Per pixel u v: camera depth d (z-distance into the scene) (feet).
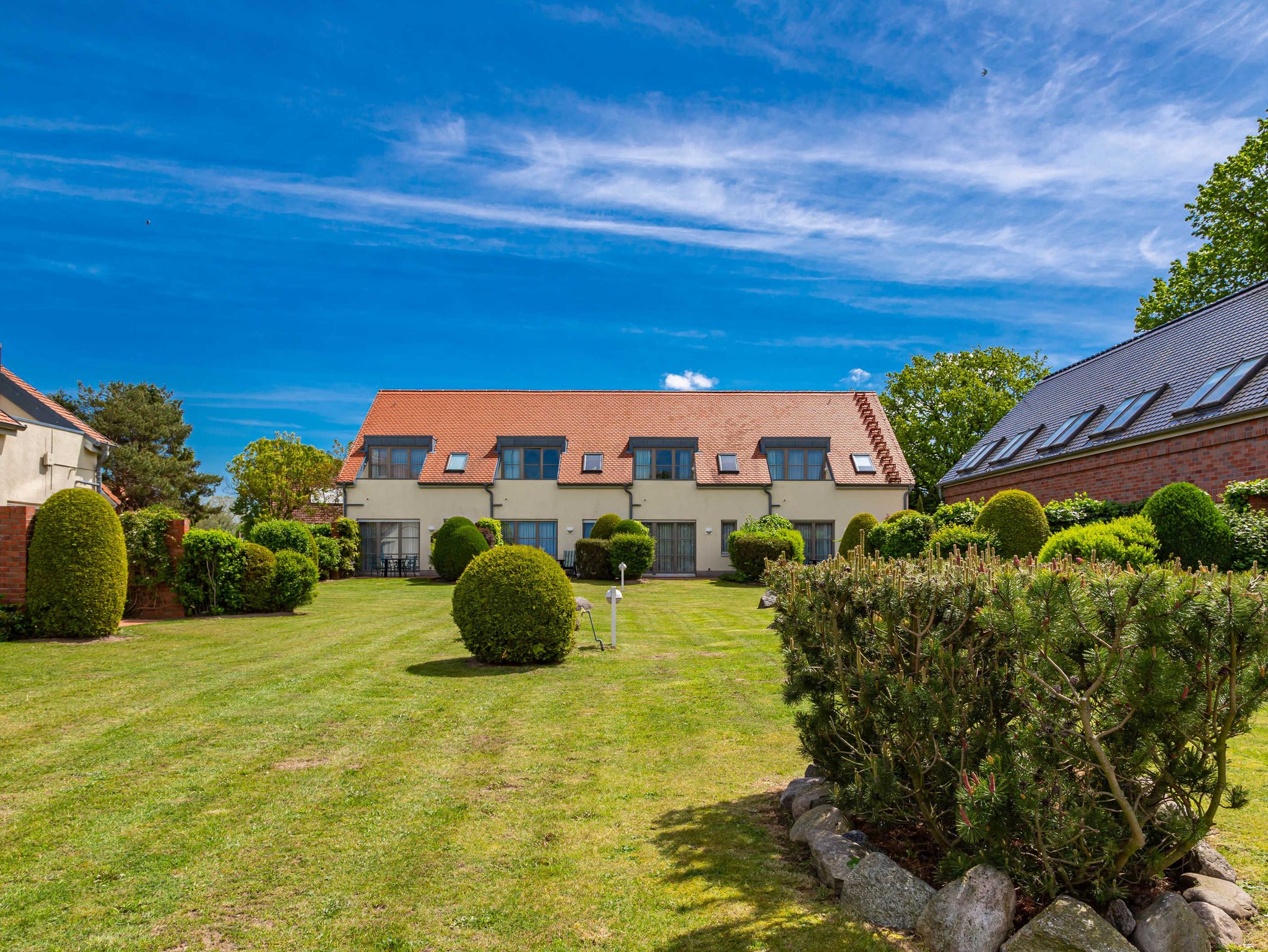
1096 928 9.01
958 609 10.80
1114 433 49.08
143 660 29.96
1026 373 118.01
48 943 9.95
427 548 88.43
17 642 33.91
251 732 19.94
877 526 62.28
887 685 11.42
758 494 89.51
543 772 16.97
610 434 94.48
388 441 90.22
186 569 44.24
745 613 48.26
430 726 20.70
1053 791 9.66
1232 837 12.85
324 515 126.41
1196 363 47.80
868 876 10.77
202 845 13.06
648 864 12.36
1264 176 65.82
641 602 57.11
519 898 11.24
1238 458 38.86
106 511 36.04
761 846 13.07
